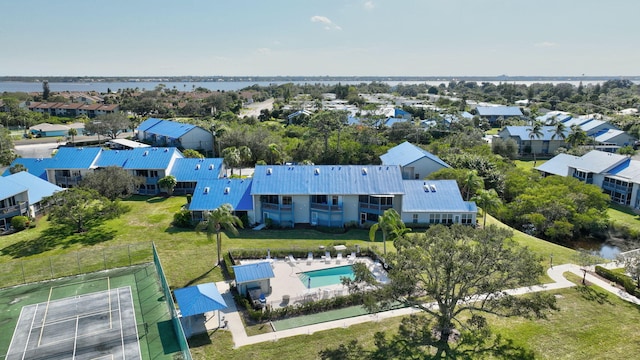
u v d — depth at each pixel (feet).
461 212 199.41
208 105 621.31
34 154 351.25
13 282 143.54
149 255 163.84
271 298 132.77
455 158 283.18
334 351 106.83
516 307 102.06
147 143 389.19
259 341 110.63
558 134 388.98
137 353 106.73
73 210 179.42
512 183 252.21
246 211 201.46
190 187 252.42
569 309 127.03
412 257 102.83
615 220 217.56
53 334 114.93
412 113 577.84
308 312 126.21
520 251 106.42
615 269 151.94
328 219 200.54
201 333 114.01
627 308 127.85
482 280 107.45
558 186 233.35
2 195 183.52
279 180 203.41
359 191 198.59
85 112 614.34
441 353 106.32
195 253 166.09
